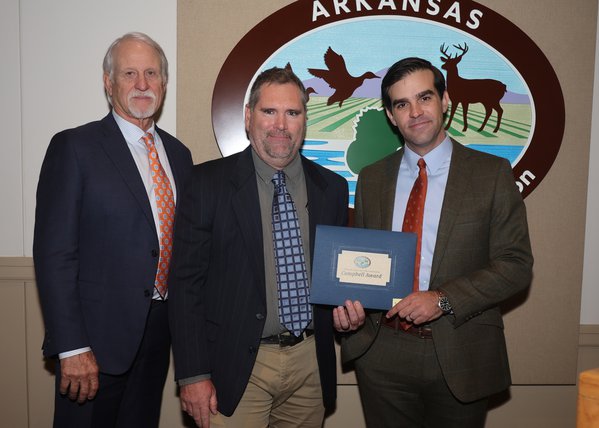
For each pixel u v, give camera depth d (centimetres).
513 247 156
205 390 151
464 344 156
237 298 152
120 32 213
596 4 222
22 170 216
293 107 152
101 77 215
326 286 152
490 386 158
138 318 160
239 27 214
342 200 171
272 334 154
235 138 214
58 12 212
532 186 223
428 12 218
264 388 156
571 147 226
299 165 164
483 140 222
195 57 213
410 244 152
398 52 219
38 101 214
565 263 229
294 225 157
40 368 223
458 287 151
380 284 152
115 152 163
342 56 217
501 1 221
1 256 218
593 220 232
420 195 164
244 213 153
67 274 154
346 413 229
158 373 180
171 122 218
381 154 220
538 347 231
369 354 168
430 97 160
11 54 212
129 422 175
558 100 222
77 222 157
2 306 220
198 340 151
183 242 154
